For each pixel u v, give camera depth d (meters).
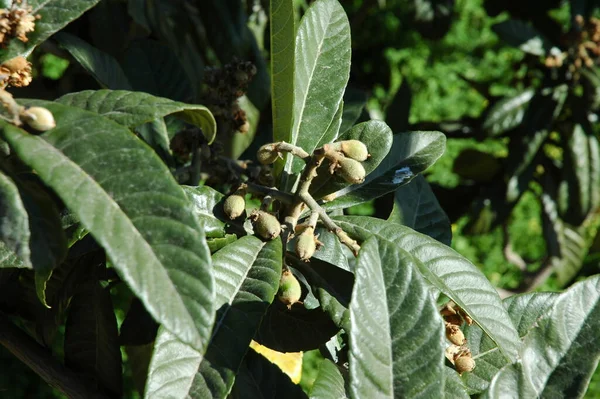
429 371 0.87
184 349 0.87
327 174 0.99
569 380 1.03
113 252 0.79
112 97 0.89
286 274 0.95
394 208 1.16
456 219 2.32
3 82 0.91
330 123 1.04
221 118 1.24
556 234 2.47
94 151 0.82
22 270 1.10
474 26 5.57
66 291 1.06
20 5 0.94
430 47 5.27
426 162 1.05
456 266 0.98
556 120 2.21
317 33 1.05
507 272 3.98
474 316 0.95
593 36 2.09
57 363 1.09
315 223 0.95
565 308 1.05
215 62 2.02
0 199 0.82
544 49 2.10
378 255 0.89
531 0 2.34
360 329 0.87
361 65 5.05
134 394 2.52
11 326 1.09
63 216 0.95
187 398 0.86
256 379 1.03
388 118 1.49
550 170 2.42
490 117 2.13
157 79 1.32
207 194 0.98
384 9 5.05
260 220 0.94
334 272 0.97
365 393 0.86
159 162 0.82
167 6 1.72
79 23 1.61
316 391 0.94
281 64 0.96
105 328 1.08
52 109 0.84
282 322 1.00
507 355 0.95
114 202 0.81
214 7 1.67
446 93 5.18
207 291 0.80
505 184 2.26
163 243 0.81
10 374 2.65
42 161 0.81
